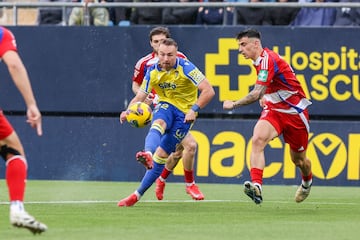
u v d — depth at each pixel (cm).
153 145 2291
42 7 3697
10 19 3766
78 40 3603
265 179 3500
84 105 3606
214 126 3538
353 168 3488
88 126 3612
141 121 2400
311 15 3578
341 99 3494
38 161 3631
